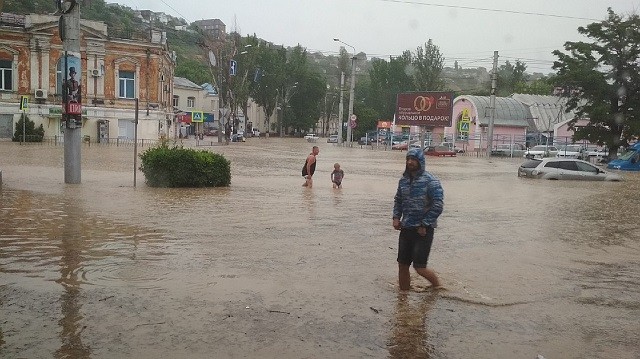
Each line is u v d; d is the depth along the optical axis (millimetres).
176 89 88438
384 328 5367
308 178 19891
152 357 4477
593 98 46375
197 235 9742
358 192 18656
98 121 51156
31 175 20016
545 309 6188
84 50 50219
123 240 9055
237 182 20844
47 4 69438
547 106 73750
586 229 12320
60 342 4715
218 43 68938
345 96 125938
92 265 7328
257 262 7855
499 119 65125
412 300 6336
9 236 9125
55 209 12234
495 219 13461
